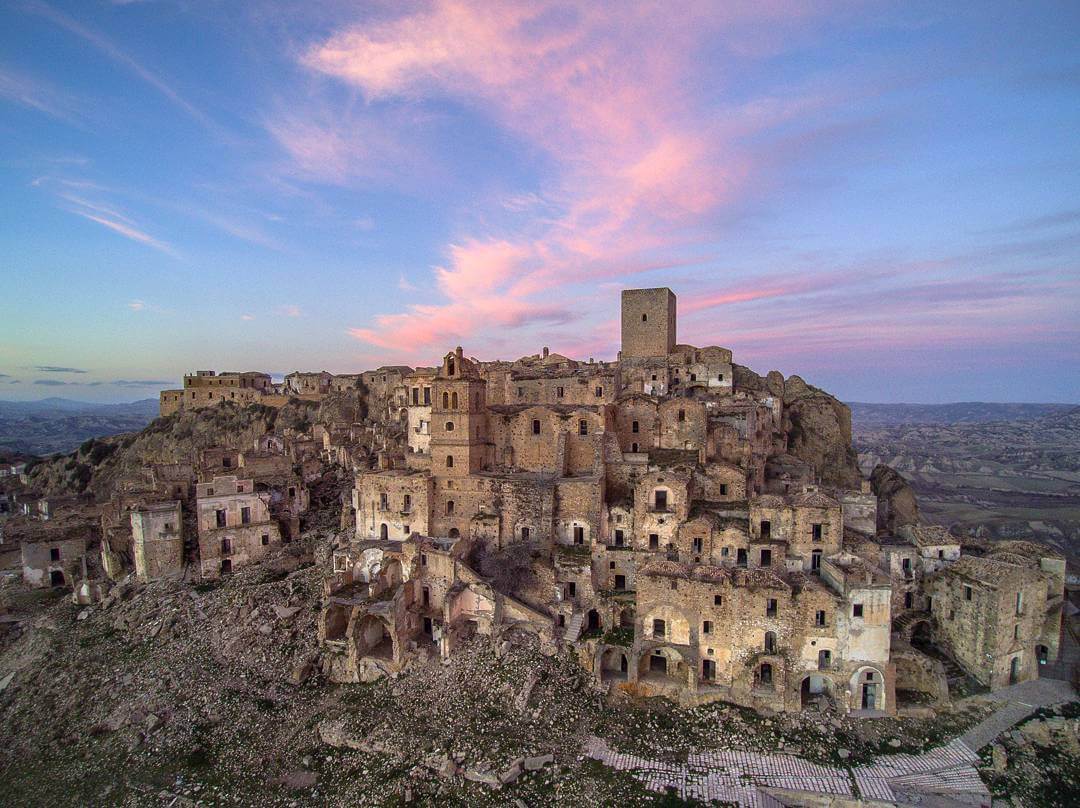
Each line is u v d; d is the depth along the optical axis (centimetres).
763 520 7644
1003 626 6688
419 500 9112
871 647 6469
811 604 6556
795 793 5622
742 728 6309
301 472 12656
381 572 8144
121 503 10744
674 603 6956
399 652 7469
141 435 19812
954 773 5797
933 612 7562
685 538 7725
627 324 12575
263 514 10375
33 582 10706
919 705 6525
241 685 7550
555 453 9606
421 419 11112
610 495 9062
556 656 7225
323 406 18138
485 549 8669
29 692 8175
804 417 11769
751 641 6725
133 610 9238
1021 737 6138
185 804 6022
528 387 11462
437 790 5791
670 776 5822
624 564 8000
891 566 7738
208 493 9856
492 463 9962
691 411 9606
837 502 7438
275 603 8631
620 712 6625
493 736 6284
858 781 5728
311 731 6762
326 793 5975
